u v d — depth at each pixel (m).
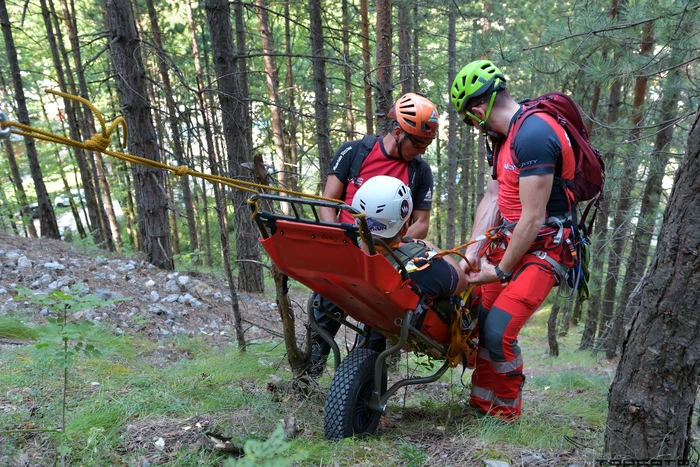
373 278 2.52
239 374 3.88
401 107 3.28
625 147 7.74
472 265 3.19
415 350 3.26
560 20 6.57
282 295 3.34
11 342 4.24
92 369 3.63
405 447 2.68
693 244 2.20
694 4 5.21
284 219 2.56
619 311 10.40
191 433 2.67
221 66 7.35
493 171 3.24
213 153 4.48
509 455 2.67
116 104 17.56
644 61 6.04
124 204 23.22
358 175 3.45
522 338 17.55
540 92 13.63
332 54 13.70
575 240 3.07
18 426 2.60
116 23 7.94
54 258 7.63
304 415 3.15
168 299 7.24
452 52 13.42
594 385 5.23
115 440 2.54
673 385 2.34
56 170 21.27
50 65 19.69
